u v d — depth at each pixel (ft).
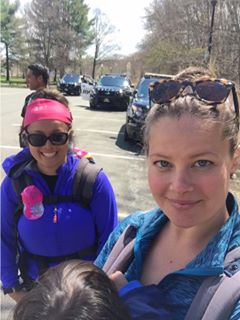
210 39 23.54
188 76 1.58
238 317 1.30
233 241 1.45
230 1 27.12
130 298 1.48
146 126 1.57
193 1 33.42
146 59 50.83
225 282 1.36
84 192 3.14
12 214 3.26
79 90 44.45
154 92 1.51
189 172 1.45
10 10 88.69
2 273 3.34
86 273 1.27
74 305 1.16
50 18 90.07
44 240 3.11
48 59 91.04
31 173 3.13
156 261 1.70
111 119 22.74
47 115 3.01
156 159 1.51
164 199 1.52
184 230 1.62
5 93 42.93
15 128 17.76
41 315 1.15
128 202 8.82
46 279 1.26
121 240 1.88
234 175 1.62
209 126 1.41
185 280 1.45
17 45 89.81
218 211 1.54
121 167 11.84
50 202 3.13
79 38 94.43
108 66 102.32
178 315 1.43
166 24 41.22
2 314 4.55
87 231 3.17
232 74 19.99
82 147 14.30
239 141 1.50
